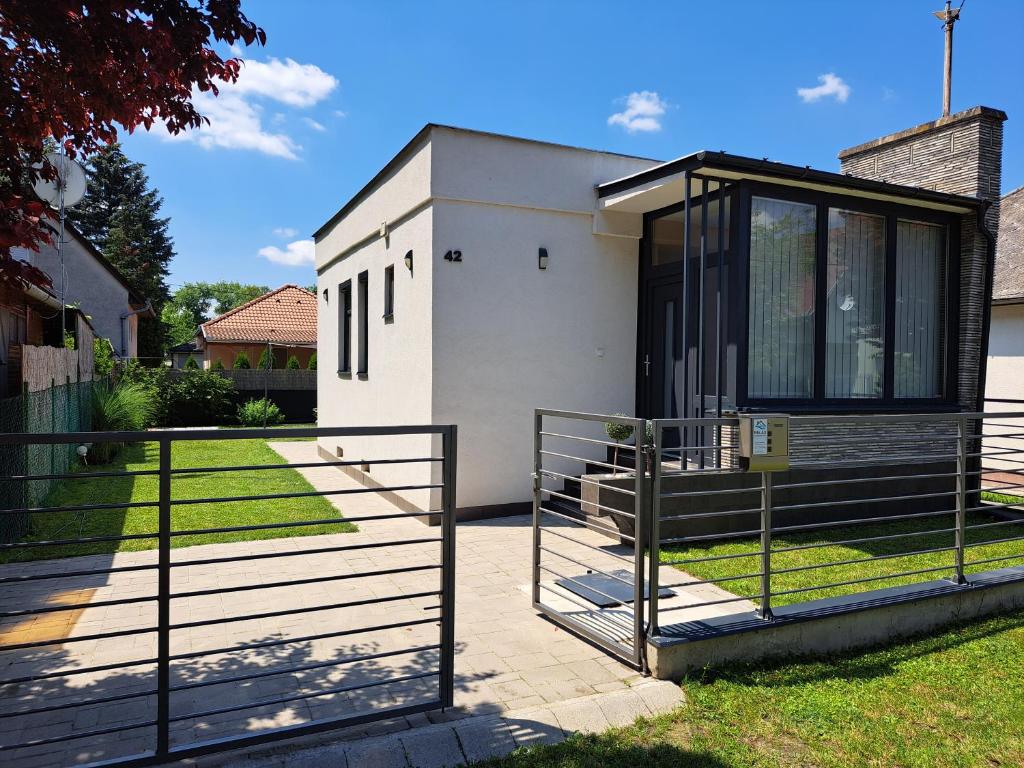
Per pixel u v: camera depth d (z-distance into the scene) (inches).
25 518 267.1
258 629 178.2
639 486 153.3
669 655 150.2
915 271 338.6
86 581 215.5
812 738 129.1
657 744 125.2
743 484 287.4
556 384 329.1
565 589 207.6
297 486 395.5
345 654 163.6
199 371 793.6
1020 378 441.1
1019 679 156.4
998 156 341.7
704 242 272.2
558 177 326.3
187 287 2768.2
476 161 308.2
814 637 168.4
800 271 298.0
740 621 161.3
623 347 346.3
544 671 154.2
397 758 117.2
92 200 1643.7
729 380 287.1
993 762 123.6
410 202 325.1
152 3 113.3
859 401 316.8
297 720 130.7
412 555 251.1
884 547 267.9
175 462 482.0
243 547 258.5
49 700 138.3
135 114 128.2
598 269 339.3
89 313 914.7
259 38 122.6
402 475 337.7
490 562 242.1
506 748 122.5
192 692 142.3
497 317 314.8
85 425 488.7
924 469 334.6
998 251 489.4
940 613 190.4
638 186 303.1
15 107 123.8
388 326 363.3
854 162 403.9
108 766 104.8
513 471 319.6
